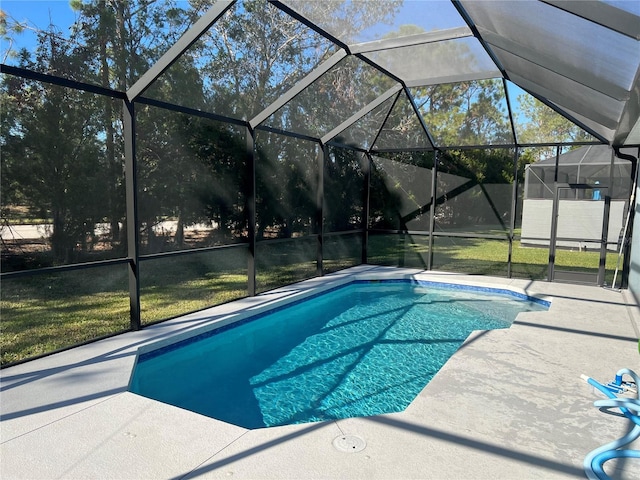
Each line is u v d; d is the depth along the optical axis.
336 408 3.63
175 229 8.01
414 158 9.41
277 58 7.92
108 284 7.48
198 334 4.71
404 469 2.16
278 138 8.82
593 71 3.83
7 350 4.69
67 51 6.55
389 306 7.13
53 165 6.59
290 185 9.28
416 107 7.90
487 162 8.74
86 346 4.05
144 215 7.55
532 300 6.89
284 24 7.26
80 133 6.85
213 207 8.44
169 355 4.38
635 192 6.79
